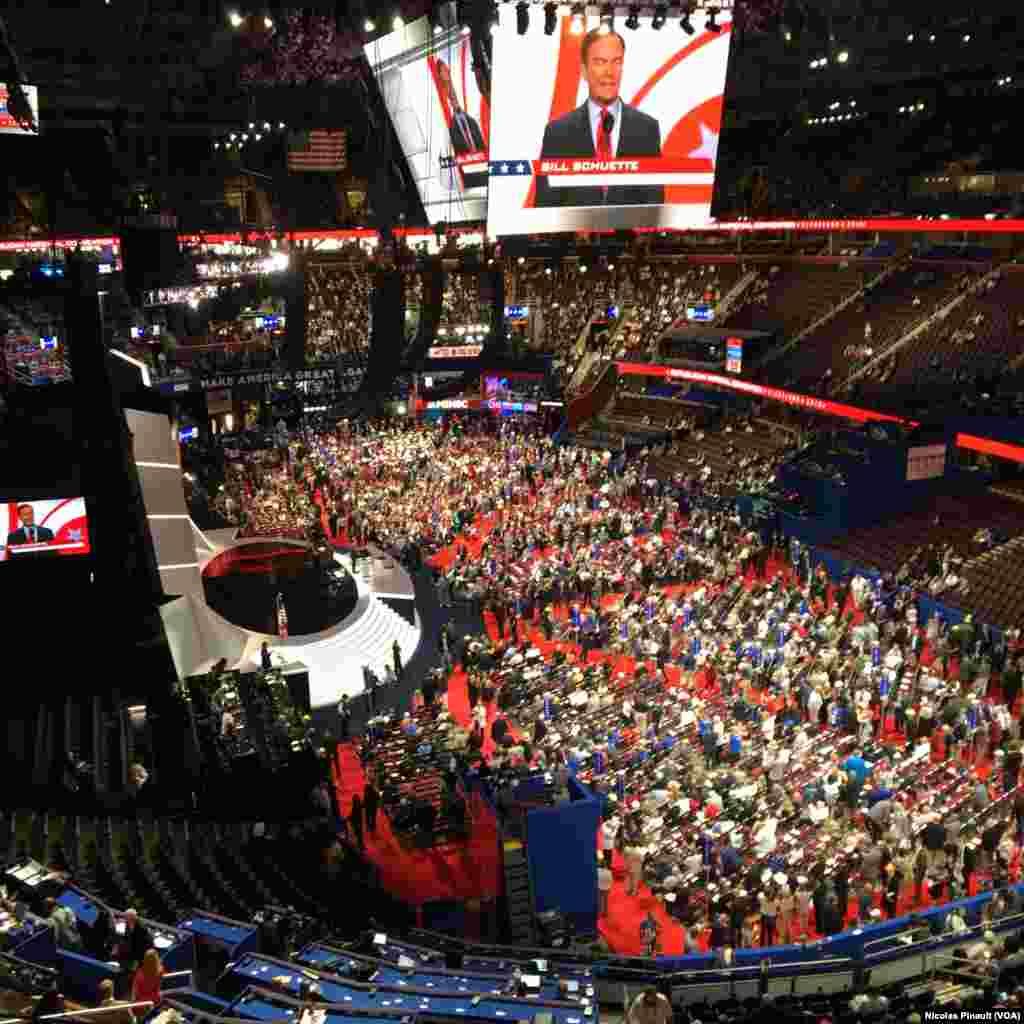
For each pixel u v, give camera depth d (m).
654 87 21.62
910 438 44.88
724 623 35.56
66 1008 10.55
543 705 31.39
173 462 40.78
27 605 28.19
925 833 22.48
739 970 17.53
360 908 21.39
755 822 24.27
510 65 20.94
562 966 16.75
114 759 25.34
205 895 20.09
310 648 36.66
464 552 44.12
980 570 38.16
